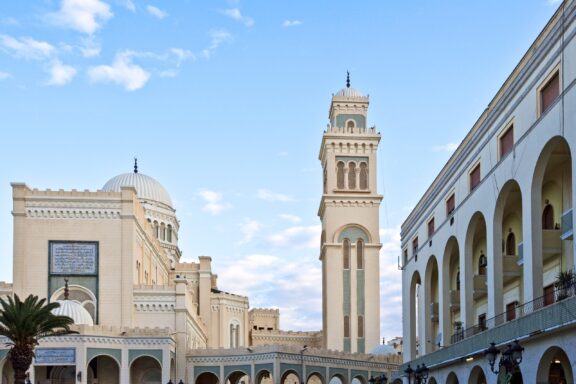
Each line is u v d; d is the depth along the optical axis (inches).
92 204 3799.2
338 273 4859.7
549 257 1603.1
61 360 3255.4
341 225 4918.8
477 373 1697.8
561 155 1480.1
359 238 4923.7
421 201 2445.9
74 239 3769.7
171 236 5595.5
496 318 1662.2
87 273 3752.5
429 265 2372.0
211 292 5511.8
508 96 1573.6
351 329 4788.4
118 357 3410.4
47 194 3774.6
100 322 3718.0
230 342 5433.1
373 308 4830.2
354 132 5024.6
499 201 1657.2
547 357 1294.3
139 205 4126.5
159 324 3806.6
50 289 3708.2
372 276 4869.6
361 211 4940.9
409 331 2642.7
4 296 3713.1
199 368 3833.7
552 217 1658.5
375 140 5009.8
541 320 1283.2
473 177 1877.5
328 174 4990.2
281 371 3690.9
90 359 3314.5
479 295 2015.3
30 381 3102.9
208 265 5388.8
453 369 1851.6
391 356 4261.8
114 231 3804.1
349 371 4050.2
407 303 2684.5
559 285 1321.4
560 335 1223.5
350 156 5014.8
